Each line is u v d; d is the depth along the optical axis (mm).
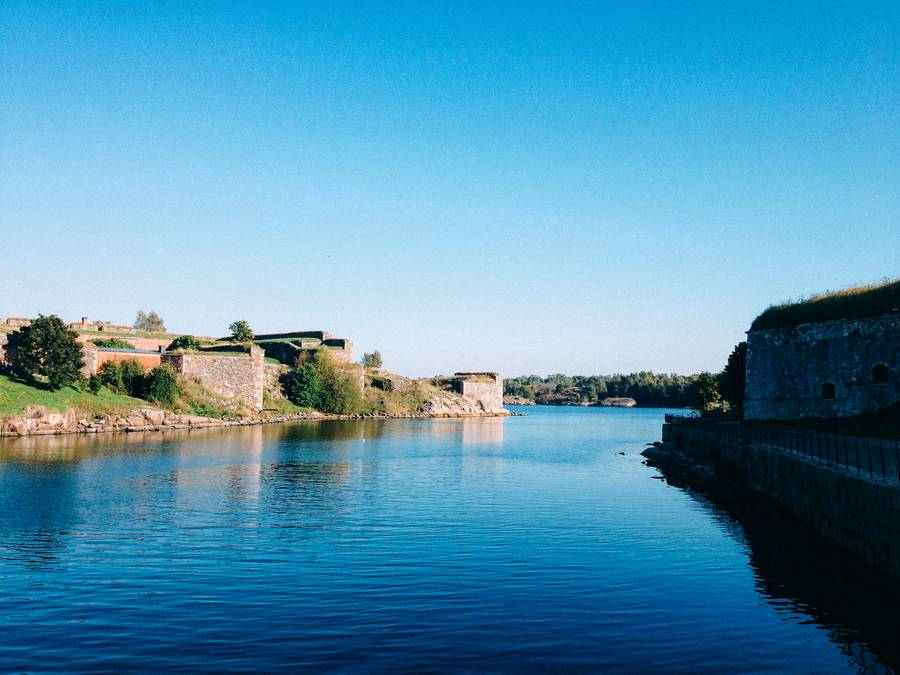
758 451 37219
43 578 22047
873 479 22109
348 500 37250
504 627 18266
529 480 46281
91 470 45938
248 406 109750
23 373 78938
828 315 52031
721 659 16438
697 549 26562
